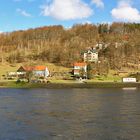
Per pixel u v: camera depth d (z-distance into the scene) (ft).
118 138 195.52
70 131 213.46
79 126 229.25
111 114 285.43
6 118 264.31
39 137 197.26
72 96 485.15
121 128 223.10
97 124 237.45
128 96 485.56
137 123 241.55
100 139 193.98
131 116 274.57
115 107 336.70
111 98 448.65
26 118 264.52
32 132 209.87
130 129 219.82
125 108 328.29
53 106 347.15
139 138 195.62
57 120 254.27
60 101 403.95
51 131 212.84
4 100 417.08
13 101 403.34
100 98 448.65
